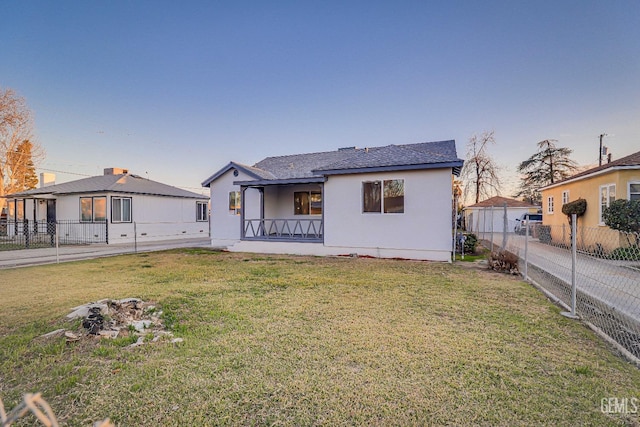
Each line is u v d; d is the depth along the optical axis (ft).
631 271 14.74
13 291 19.83
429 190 32.55
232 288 20.35
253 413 7.64
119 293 19.03
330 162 48.42
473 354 10.66
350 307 16.12
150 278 23.85
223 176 49.24
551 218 58.23
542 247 43.57
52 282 22.61
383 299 17.63
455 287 20.54
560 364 9.98
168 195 66.13
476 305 16.46
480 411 7.62
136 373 9.56
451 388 8.62
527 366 9.84
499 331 12.74
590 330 12.92
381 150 40.04
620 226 32.17
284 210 46.06
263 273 25.72
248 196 46.73
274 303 16.87
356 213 35.68
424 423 7.23
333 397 8.24
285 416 7.52
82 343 11.69
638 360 9.95
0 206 79.66
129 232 58.18
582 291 17.78
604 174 38.47
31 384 9.02
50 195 58.85
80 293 19.11
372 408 7.77
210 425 7.22
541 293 18.98
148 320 14.24
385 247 34.42
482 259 34.35
